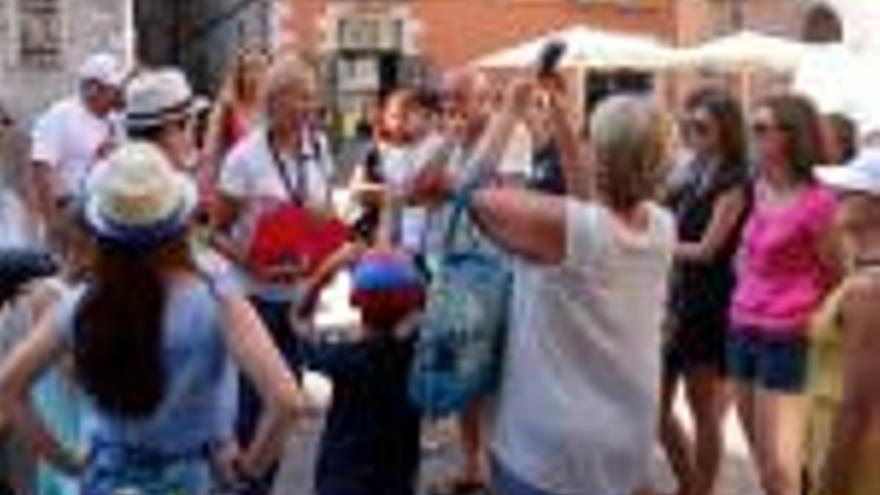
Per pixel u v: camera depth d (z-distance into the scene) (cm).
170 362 407
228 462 418
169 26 3541
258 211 710
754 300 676
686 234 718
